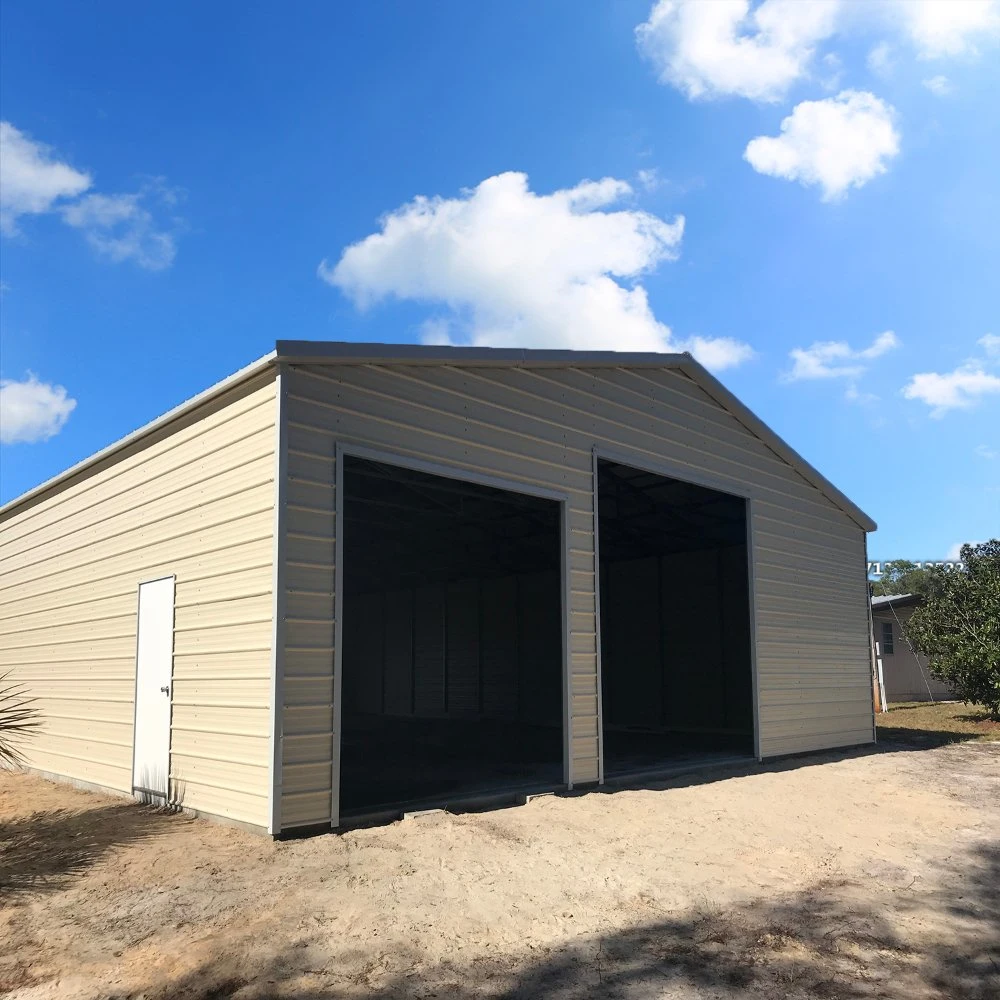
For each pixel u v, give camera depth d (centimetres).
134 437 756
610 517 1313
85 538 862
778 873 508
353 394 625
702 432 996
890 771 934
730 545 1559
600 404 856
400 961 359
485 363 723
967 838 611
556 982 345
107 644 793
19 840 565
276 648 552
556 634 1711
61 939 379
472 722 1788
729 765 958
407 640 2086
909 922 428
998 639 1546
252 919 399
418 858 504
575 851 534
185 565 674
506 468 745
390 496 1150
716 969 362
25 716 882
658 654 1661
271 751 546
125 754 741
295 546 571
